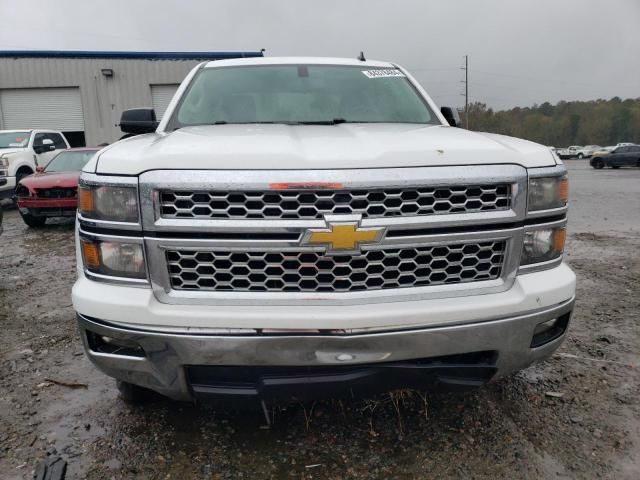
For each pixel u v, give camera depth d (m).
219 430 2.41
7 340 3.62
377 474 2.11
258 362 1.88
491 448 2.27
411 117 3.21
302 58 3.67
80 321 2.04
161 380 1.97
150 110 3.36
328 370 1.92
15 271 5.76
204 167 1.83
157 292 1.90
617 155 33.25
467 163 1.94
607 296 4.51
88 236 1.98
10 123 21.56
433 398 2.68
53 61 21.05
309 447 2.28
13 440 2.35
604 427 2.43
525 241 2.07
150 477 2.09
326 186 1.80
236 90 3.25
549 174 2.07
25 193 8.54
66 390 2.83
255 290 1.89
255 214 1.83
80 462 2.18
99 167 1.96
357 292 1.89
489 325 1.96
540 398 2.70
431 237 1.91
